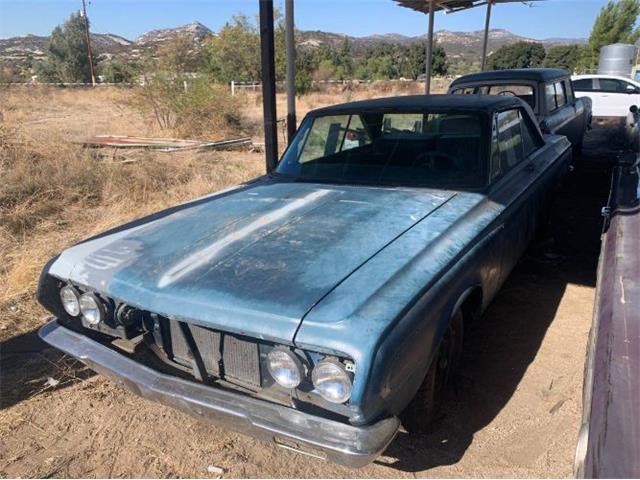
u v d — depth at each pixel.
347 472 2.52
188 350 2.35
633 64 21.83
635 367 1.66
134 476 2.53
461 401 2.96
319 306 2.03
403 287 2.17
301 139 4.00
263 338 2.02
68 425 2.90
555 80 7.89
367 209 2.96
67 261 2.71
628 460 1.35
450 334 2.67
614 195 3.56
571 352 3.43
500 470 2.48
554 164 4.56
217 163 9.52
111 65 29.05
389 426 1.97
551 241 5.11
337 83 32.56
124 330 2.54
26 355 3.56
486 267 2.85
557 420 2.79
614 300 2.09
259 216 2.95
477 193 3.19
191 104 13.41
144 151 10.26
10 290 4.38
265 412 2.05
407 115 3.62
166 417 2.96
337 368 1.90
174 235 2.78
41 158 7.93
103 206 6.79
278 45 26.17
